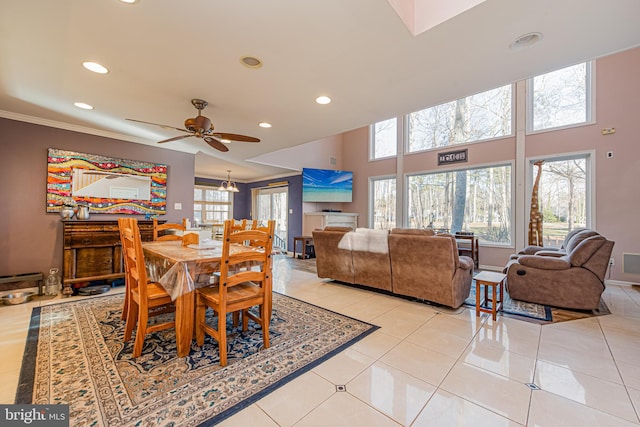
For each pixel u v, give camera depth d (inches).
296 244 284.0
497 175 215.2
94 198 150.5
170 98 110.4
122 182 159.9
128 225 89.8
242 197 340.5
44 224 137.1
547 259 122.8
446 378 68.0
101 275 140.6
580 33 72.2
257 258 81.1
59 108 121.4
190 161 189.9
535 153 195.0
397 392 62.4
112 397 59.2
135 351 76.0
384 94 108.0
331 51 79.3
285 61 84.4
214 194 319.6
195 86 100.3
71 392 60.7
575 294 116.6
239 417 54.1
